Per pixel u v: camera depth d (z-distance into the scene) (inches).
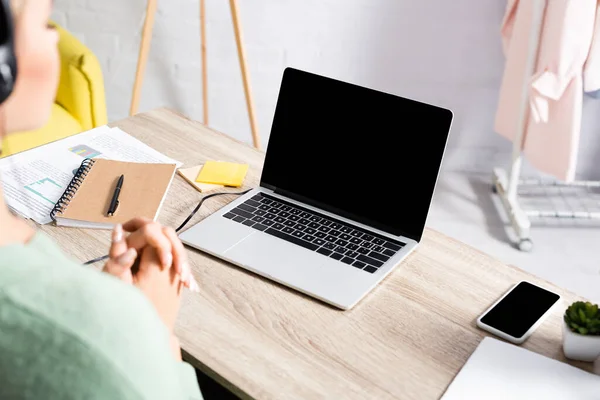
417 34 108.1
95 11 106.7
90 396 19.1
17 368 19.1
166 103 113.5
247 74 102.3
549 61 87.5
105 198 50.5
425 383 37.0
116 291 20.2
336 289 43.0
